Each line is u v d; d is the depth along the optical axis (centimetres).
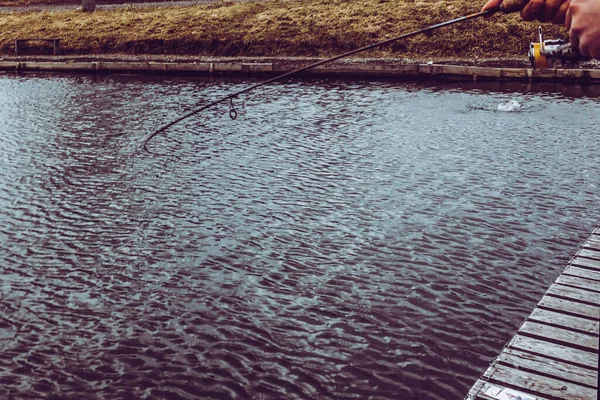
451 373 665
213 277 875
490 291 818
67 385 666
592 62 2300
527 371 525
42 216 1106
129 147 1518
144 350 720
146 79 2536
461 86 2192
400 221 1035
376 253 928
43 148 1530
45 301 829
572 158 1325
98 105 2020
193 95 2152
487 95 2000
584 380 509
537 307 630
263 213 1085
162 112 1897
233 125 1695
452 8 2827
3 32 3388
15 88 2380
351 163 1339
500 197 1122
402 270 876
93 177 1305
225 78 2528
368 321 759
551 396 492
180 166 1355
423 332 734
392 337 727
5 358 711
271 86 2284
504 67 2375
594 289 663
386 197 1140
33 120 1830
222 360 697
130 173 1322
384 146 1457
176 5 3506
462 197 1127
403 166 1306
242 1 3381
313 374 670
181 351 716
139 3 3669
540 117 1681
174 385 661
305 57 2744
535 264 886
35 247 984
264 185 1223
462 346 708
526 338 574
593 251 768
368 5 3008
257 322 764
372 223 1030
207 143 1528
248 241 979
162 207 1128
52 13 3650
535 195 1128
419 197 1134
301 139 1541
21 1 4134
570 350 552
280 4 3225
